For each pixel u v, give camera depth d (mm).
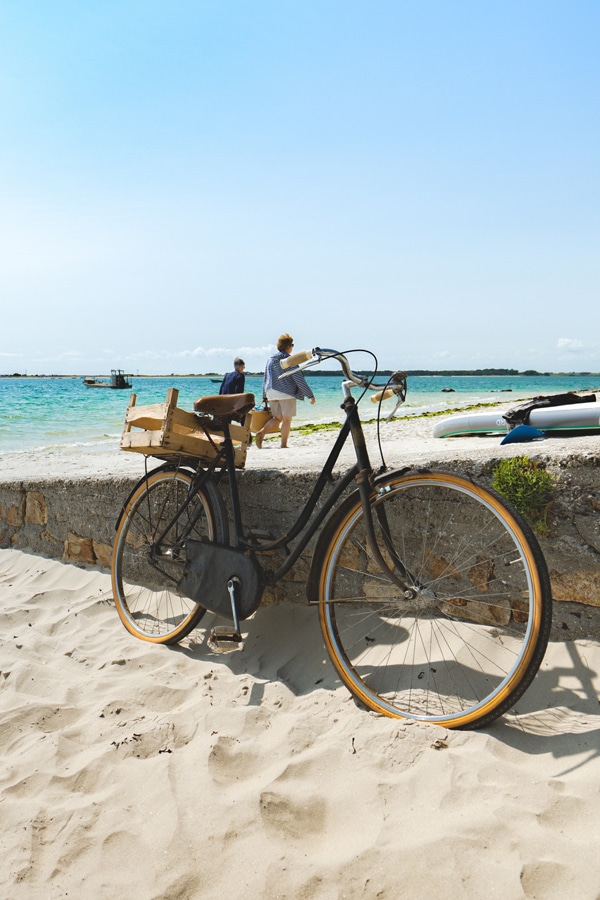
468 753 2510
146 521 4586
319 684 3254
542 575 2566
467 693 2949
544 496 3096
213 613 3848
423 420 14734
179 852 2234
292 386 9609
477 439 7438
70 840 2338
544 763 2455
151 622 4199
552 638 3115
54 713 3182
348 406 3189
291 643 3631
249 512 4094
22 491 5574
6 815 2504
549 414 6207
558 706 2766
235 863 2164
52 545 5387
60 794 2611
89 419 26438
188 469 4176
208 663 3592
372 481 3082
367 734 2672
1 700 3359
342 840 2213
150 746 2826
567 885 1909
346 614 3635
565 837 2086
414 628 3389
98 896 2119
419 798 2324
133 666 3625
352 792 2398
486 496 2760
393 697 3021
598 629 3021
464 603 3328
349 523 3143
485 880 1951
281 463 4617
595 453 3004
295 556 3361
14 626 4391
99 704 3217
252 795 2418
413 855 2064
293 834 2270
